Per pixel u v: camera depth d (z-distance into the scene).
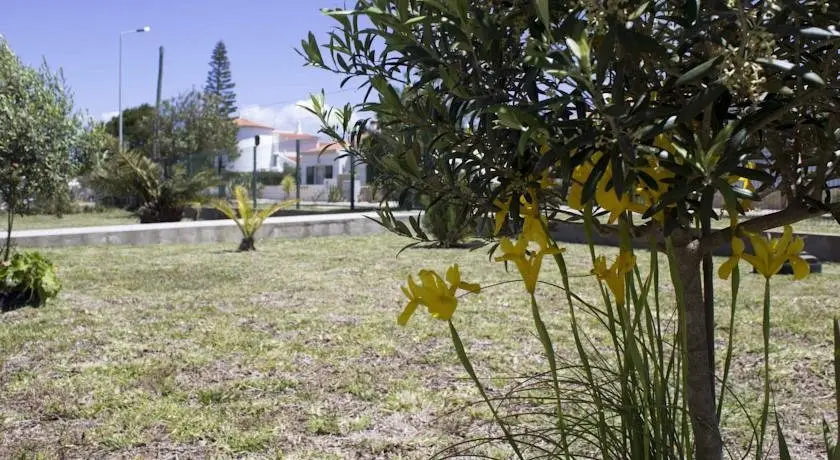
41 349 4.90
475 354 4.65
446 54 1.14
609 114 0.85
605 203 1.19
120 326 5.66
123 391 3.93
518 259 1.27
